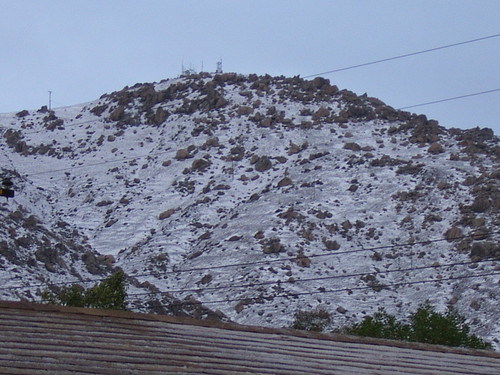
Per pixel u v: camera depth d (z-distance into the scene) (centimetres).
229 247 10775
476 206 11644
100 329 1812
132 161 15200
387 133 15300
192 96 17612
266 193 12862
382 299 9338
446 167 13225
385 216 11794
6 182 4388
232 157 14588
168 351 1753
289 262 10144
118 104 17850
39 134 16525
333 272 10050
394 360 1956
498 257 10069
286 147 14825
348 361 1894
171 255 10950
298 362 1830
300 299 9100
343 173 13400
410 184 12762
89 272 9369
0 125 17000
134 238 11894
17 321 1772
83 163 15212
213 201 13000
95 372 1584
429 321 4772
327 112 16150
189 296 9262
